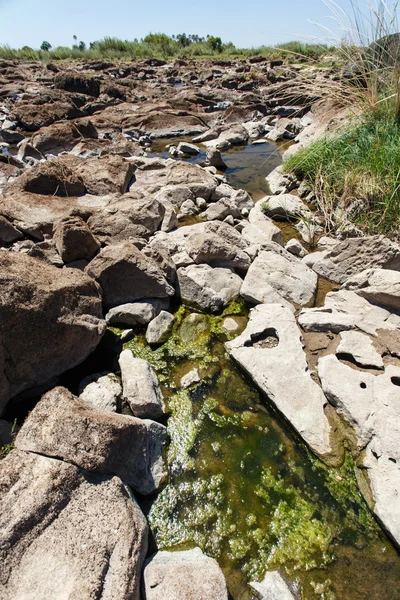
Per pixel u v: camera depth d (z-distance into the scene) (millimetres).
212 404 3061
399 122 5875
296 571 2152
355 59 6715
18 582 1733
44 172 5922
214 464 2662
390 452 2482
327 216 5348
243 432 2854
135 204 5168
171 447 2762
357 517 2352
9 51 26953
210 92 15328
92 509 2049
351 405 2775
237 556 2219
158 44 30984
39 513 1926
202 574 1967
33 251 4086
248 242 4832
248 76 17188
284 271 4133
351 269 4207
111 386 3010
